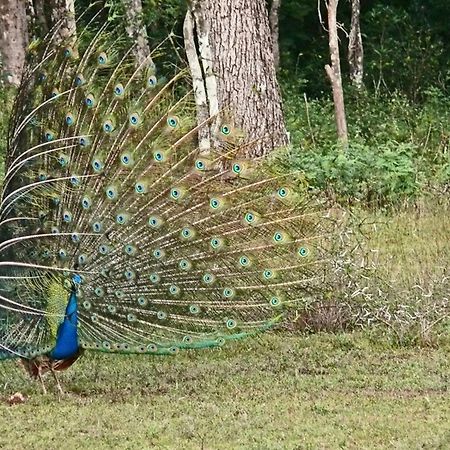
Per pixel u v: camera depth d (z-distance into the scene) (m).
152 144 13.84
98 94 13.91
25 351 13.34
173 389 13.76
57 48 13.99
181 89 22.72
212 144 14.34
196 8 24.05
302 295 14.07
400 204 24.20
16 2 25.17
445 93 38.00
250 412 12.66
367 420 12.24
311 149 27.41
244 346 15.53
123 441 11.62
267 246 13.99
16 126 13.63
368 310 16.41
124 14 28.58
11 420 12.51
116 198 13.63
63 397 13.45
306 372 14.52
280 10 42.75
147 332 13.63
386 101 35.19
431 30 41.69
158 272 13.68
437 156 28.17
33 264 13.29
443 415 12.42
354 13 36.81
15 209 13.39
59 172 13.58
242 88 24.59
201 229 13.84
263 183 14.13
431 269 17.91
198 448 11.32
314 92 41.28
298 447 11.22
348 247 16.95
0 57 25.20
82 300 13.48
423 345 15.80
